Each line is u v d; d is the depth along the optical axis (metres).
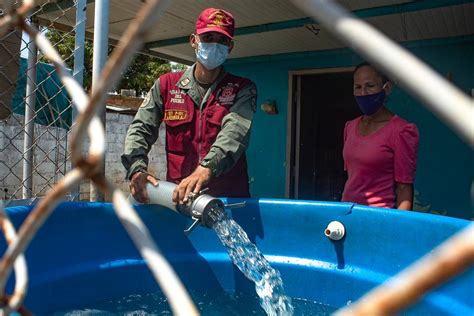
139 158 1.97
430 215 1.57
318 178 5.86
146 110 2.13
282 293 1.81
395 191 1.86
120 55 0.38
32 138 2.45
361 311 0.28
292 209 1.92
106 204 1.83
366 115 1.92
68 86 0.58
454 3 2.88
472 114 0.26
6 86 2.37
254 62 4.95
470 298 1.34
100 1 1.90
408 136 1.78
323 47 4.40
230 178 2.13
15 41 2.38
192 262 1.94
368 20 3.37
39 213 0.45
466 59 3.79
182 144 2.12
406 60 0.29
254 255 1.79
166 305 1.72
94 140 0.47
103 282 1.75
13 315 1.27
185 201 1.66
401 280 0.28
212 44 1.97
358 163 1.92
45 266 1.61
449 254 0.24
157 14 0.38
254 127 4.98
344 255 1.79
